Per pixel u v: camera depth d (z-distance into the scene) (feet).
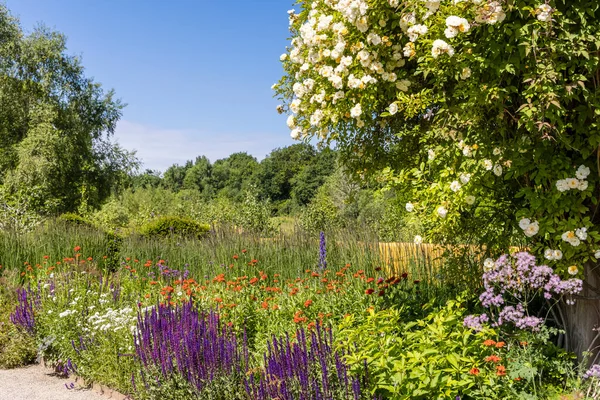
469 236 14.34
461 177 11.68
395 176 14.74
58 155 70.79
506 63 10.24
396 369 8.97
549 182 11.25
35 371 16.37
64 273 21.90
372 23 11.92
